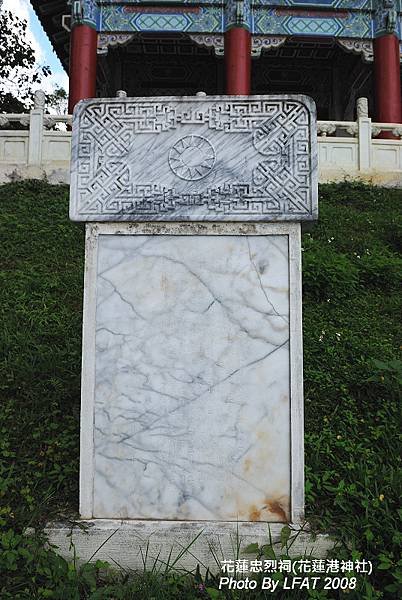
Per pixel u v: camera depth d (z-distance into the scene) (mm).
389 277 7113
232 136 3506
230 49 14914
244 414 3371
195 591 3020
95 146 3539
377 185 12008
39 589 2936
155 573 3121
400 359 5312
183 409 3393
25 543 3150
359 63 18109
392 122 14891
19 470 3795
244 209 3451
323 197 11148
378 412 4395
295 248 3443
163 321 3459
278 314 3420
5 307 6207
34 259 7664
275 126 3496
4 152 11992
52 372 4934
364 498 3355
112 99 3549
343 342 5551
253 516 3303
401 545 3039
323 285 6688
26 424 4254
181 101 3537
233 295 3455
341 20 15312
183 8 15055
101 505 3355
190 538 3205
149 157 3514
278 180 3457
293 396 3352
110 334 3465
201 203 3467
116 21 15016
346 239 8500
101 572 3172
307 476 3684
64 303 6438
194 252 3496
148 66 19359
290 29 15180
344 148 12250
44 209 9695
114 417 3410
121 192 3496
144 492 3350
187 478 3348
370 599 2857
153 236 3516
